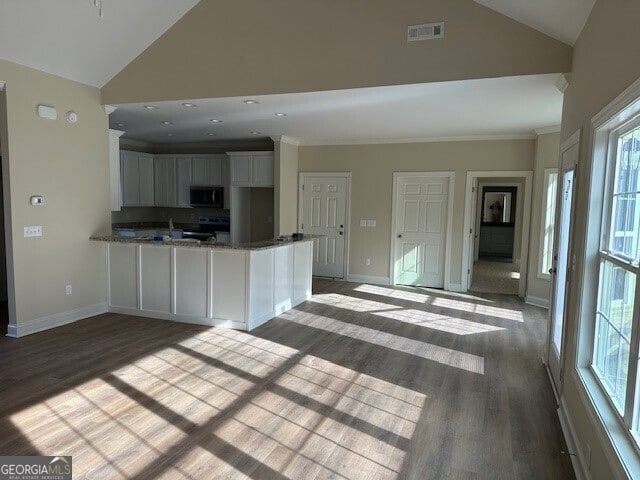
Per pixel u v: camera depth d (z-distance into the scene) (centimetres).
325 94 451
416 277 756
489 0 367
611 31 226
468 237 714
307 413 307
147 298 530
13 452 253
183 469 241
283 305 571
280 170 749
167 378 358
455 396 339
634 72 184
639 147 202
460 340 473
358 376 372
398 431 287
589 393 228
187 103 507
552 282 392
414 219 748
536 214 639
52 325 484
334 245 802
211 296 499
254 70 462
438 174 720
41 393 327
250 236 862
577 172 302
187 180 863
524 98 450
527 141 666
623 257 218
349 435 280
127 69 514
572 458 254
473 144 697
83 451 255
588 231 260
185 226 912
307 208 812
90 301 531
